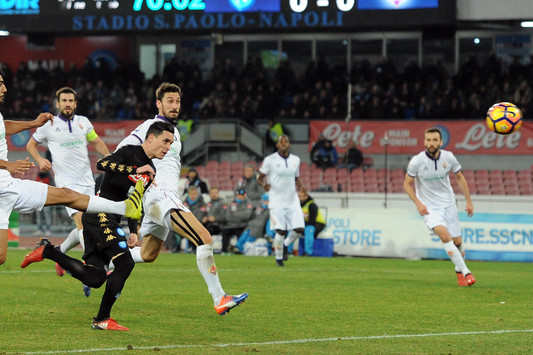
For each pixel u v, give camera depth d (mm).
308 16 47188
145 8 48344
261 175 29625
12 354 10617
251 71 57125
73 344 11578
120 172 13086
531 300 18969
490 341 12695
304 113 53562
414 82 54219
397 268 29734
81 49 64062
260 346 11773
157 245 15719
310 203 37469
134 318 14648
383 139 50656
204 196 40375
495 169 50594
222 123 52625
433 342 12508
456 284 23062
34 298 17547
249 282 22625
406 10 46281
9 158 53594
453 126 50219
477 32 59344
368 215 37719
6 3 50000
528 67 54000
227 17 47750
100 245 13547
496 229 36031
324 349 11633
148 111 55438
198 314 15398
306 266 29953
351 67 59344
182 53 63750
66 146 21766
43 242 13250
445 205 23297
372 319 15195
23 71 60156
